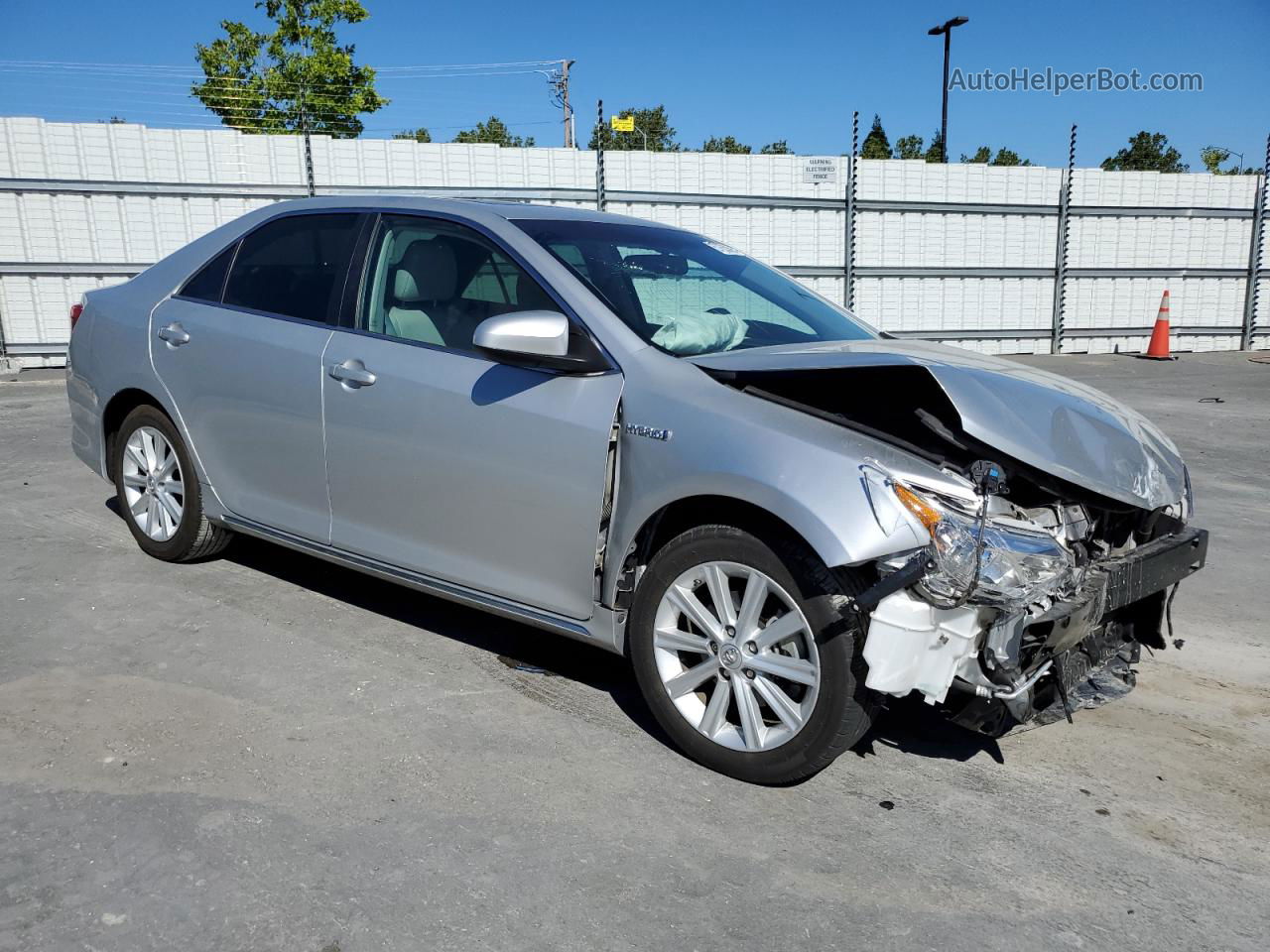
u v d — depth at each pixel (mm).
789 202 13891
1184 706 3611
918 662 2588
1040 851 2674
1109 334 16156
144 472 4625
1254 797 3000
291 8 28656
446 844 2584
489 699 3426
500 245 3482
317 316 3863
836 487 2639
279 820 2652
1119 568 2938
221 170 11797
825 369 2869
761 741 2883
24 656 3586
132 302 4559
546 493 3164
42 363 11492
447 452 3367
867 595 2562
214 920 2254
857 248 14453
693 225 13570
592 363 3111
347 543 3771
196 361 4195
